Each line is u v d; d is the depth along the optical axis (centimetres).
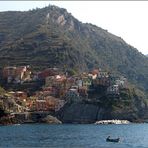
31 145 19200
